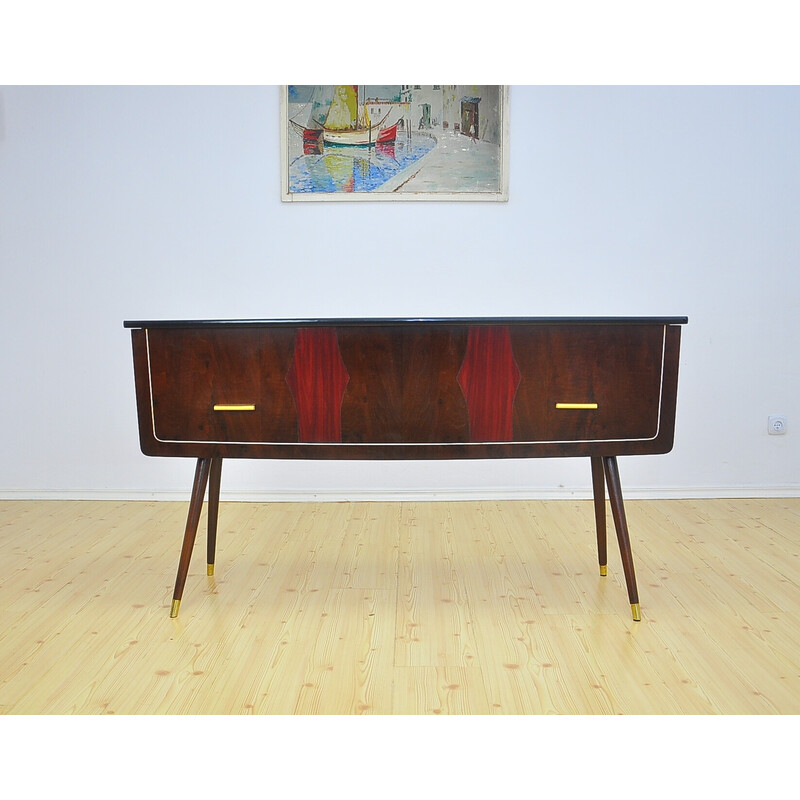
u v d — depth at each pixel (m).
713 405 4.07
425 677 2.14
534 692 2.06
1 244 3.99
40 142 3.94
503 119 3.88
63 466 4.11
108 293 4.00
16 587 2.84
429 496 4.09
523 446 2.46
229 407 2.47
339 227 3.95
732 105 3.92
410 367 2.43
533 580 2.91
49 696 2.04
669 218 3.96
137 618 2.55
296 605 2.67
